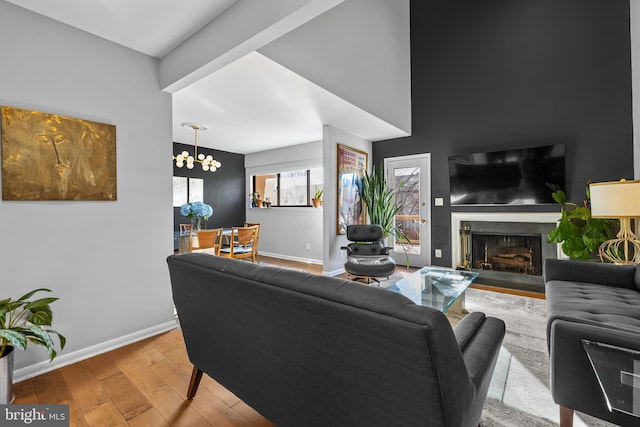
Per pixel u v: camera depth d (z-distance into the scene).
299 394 1.08
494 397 1.65
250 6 1.83
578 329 1.29
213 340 1.42
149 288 2.50
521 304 3.21
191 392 1.67
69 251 2.08
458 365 0.77
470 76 4.56
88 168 2.14
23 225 1.89
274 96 3.29
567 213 3.28
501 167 4.15
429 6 4.96
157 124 2.55
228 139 5.49
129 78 2.38
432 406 0.76
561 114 3.84
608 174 3.54
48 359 1.98
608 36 3.56
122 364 2.06
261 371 1.20
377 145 5.50
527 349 2.18
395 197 5.31
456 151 4.68
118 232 2.32
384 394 0.83
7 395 1.62
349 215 4.88
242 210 7.11
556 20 3.90
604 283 2.33
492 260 4.32
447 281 2.84
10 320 1.74
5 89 1.82
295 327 0.99
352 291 0.87
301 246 6.05
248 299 1.13
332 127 4.52
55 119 1.99
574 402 1.30
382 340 0.78
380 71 4.19
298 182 6.22
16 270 1.87
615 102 3.50
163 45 2.37
